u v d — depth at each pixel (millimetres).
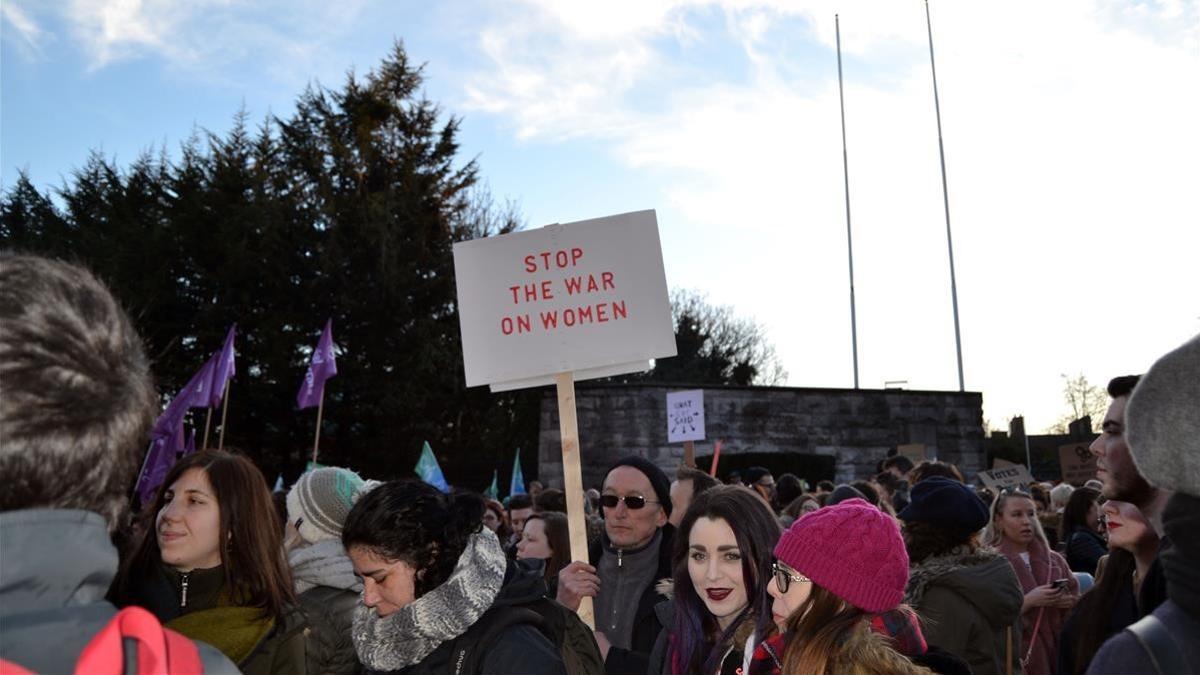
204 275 24469
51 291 986
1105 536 6496
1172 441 1427
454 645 2490
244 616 2990
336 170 29000
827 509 2418
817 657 2217
